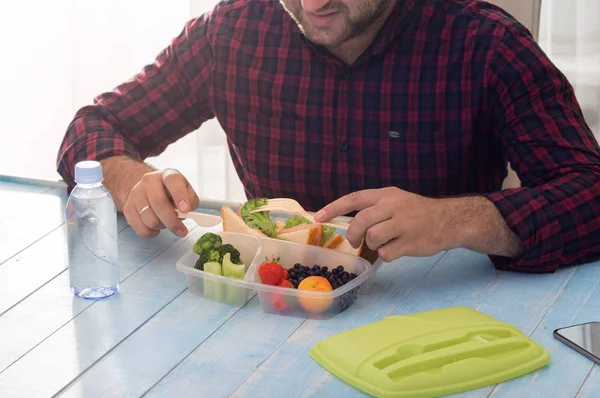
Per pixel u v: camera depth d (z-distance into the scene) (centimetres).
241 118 173
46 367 103
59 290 123
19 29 282
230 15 172
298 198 173
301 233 125
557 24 234
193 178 281
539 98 148
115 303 119
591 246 132
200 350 107
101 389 98
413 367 99
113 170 152
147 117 176
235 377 100
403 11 156
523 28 156
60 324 113
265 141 172
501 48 152
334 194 170
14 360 104
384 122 161
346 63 162
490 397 97
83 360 104
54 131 292
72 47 272
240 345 108
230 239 127
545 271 129
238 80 171
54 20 279
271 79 167
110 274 120
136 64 271
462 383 98
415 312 116
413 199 126
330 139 166
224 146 270
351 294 117
